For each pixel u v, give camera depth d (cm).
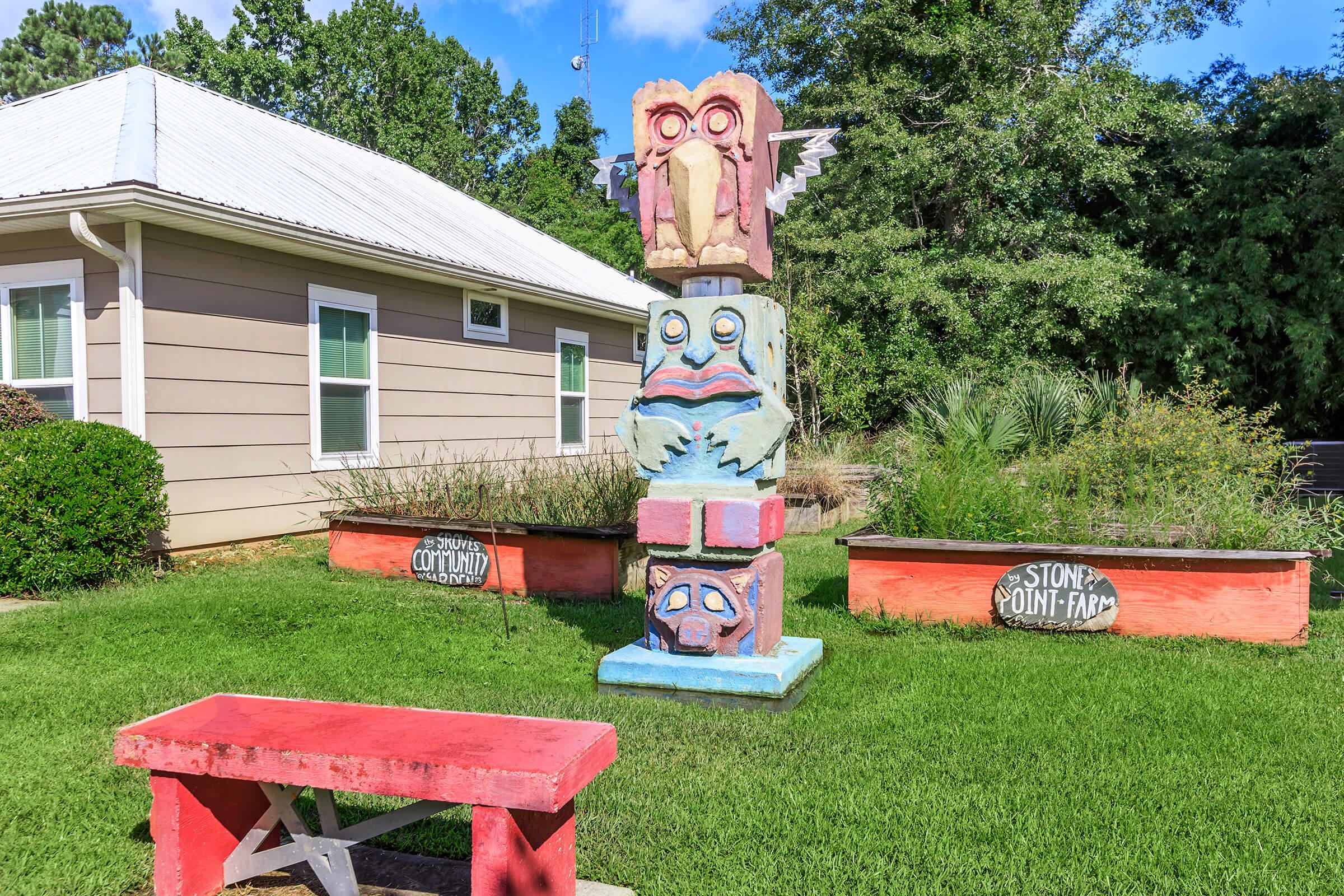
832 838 293
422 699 427
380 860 279
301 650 521
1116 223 1889
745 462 456
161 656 502
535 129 4031
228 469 833
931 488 657
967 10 1920
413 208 1214
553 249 1616
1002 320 1716
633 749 369
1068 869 272
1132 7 1809
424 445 1075
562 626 589
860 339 1738
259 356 862
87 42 3566
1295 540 583
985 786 334
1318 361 1675
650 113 472
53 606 615
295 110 3462
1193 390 939
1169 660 504
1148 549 556
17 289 805
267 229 793
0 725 384
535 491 857
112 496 682
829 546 965
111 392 764
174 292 779
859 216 1845
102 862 276
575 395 1390
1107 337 1797
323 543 902
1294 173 1720
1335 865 274
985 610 593
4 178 794
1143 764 354
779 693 427
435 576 722
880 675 477
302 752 225
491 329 1191
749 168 454
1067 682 462
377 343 1002
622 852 284
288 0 3428
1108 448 747
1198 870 272
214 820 255
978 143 1744
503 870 212
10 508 645
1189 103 1762
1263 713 414
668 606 464
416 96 3497
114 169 741
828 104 1983
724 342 461
